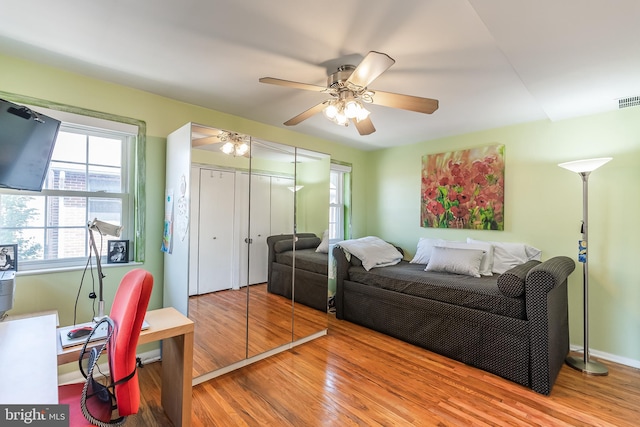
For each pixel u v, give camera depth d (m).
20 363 1.06
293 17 1.52
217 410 1.88
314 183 3.19
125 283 1.38
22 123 1.65
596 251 2.71
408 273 3.12
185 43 1.77
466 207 3.54
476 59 1.89
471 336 2.48
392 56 1.85
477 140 3.49
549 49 1.64
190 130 2.26
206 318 2.31
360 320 3.36
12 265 1.95
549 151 2.99
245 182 2.63
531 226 3.09
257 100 2.66
